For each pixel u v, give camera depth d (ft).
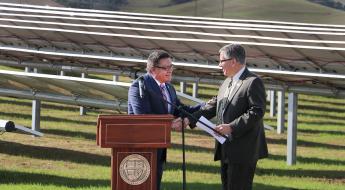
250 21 116.67
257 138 31.40
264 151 32.42
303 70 66.08
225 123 31.48
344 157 67.21
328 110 116.57
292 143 60.85
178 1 440.45
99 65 83.15
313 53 61.16
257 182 50.24
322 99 131.64
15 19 100.83
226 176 32.17
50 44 93.40
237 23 113.39
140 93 31.60
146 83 31.89
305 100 128.47
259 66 68.64
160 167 31.89
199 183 48.44
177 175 51.83
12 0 157.17
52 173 51.52
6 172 51.06
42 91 61.05
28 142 66.74
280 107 85.35
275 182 50.67
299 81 59.98
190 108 33.76
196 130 82.64
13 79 57.31
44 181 47.80
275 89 62.59
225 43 68.33
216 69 67.41
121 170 26.71
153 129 26.63
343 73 63.46
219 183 48.91
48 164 55.93
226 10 442.91
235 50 31.55
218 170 55.36
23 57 86.99
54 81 54.70
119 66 80.74
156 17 122.21
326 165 61.16
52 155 60.29
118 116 26.55
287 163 60.85
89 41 86.58
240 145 31.07
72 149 64.03
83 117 89.35
